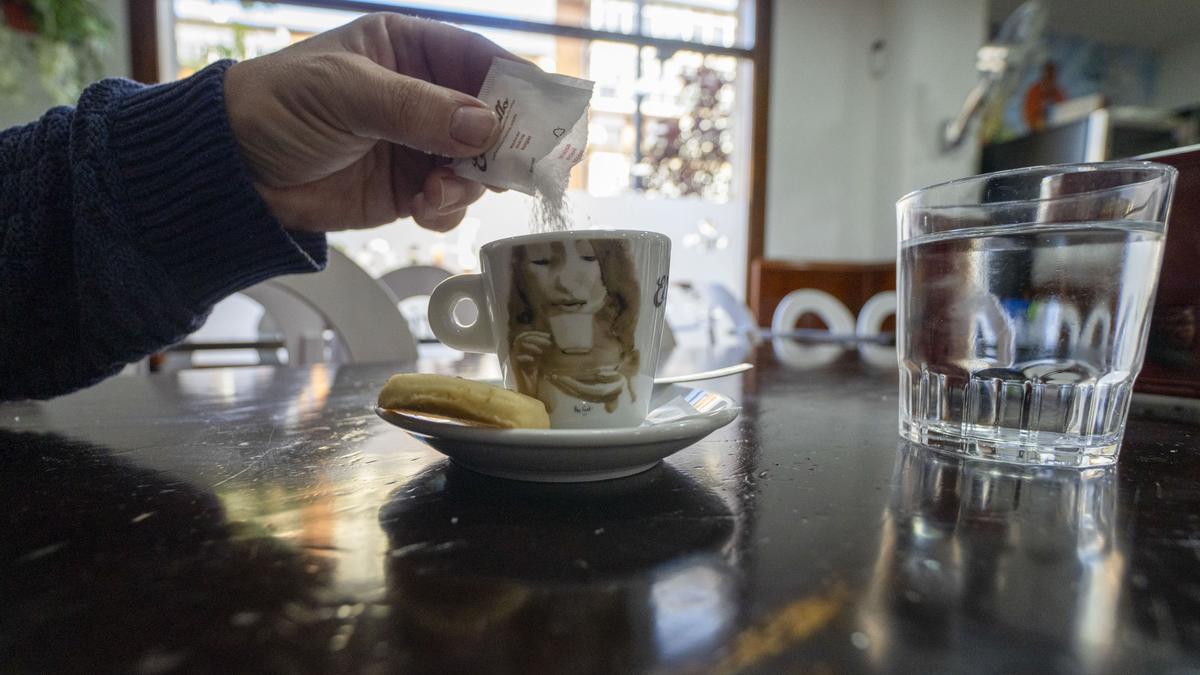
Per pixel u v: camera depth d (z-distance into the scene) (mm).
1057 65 1745
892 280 1553
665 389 272
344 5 1296
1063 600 114
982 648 99
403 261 1323
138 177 246
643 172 1540
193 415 279
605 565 126
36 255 245
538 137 253
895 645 100
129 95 262
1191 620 108
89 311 254
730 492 169
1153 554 132
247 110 250
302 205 309
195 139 246
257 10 1261
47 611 109
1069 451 192
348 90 244
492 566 125
